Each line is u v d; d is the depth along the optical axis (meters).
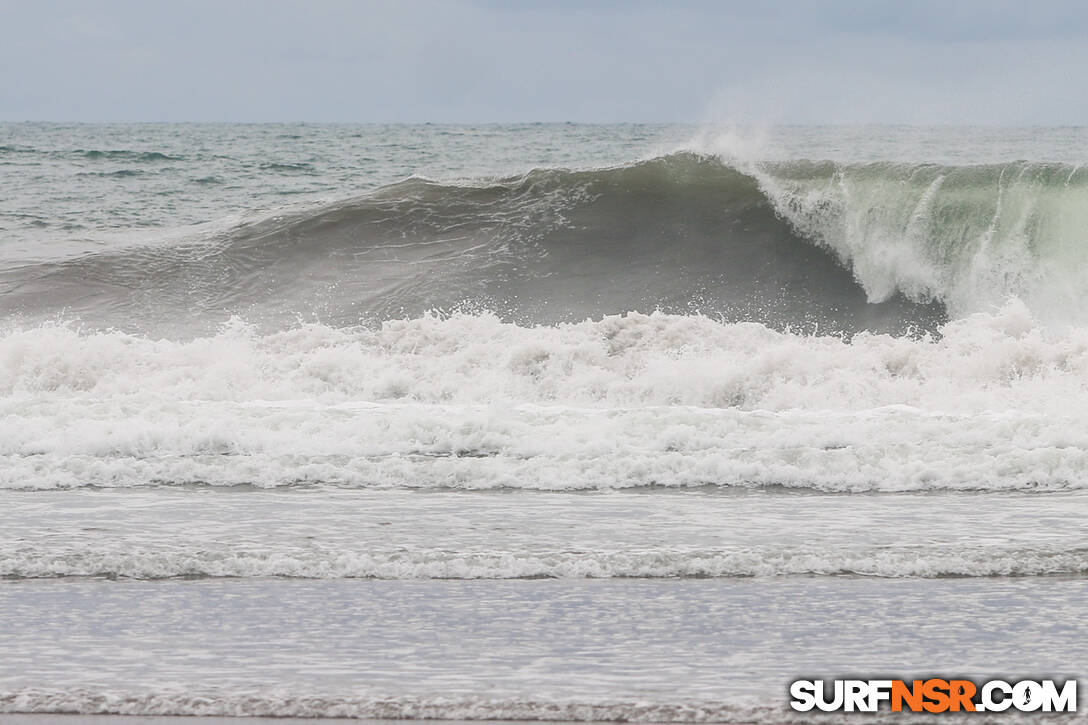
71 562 29.31
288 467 40.53
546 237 81.75
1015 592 27.44
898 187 79.62
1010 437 43.72
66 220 104.31
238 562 29.39
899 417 47.16
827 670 22.27
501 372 56.06
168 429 43.84
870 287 77.19
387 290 76.25
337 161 177.00
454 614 25.77
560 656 23.02
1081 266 75.31
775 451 41.91
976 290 75.81
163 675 21.94
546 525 33.78
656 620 25.31
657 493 38.66
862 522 34.25
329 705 20.50
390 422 45.31
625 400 52.97
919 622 25.17
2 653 23.14
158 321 72.81
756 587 27.94
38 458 41.53
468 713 20.22
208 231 84.81
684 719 20.02
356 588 27.83
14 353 56.09
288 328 71.44
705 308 74.44
